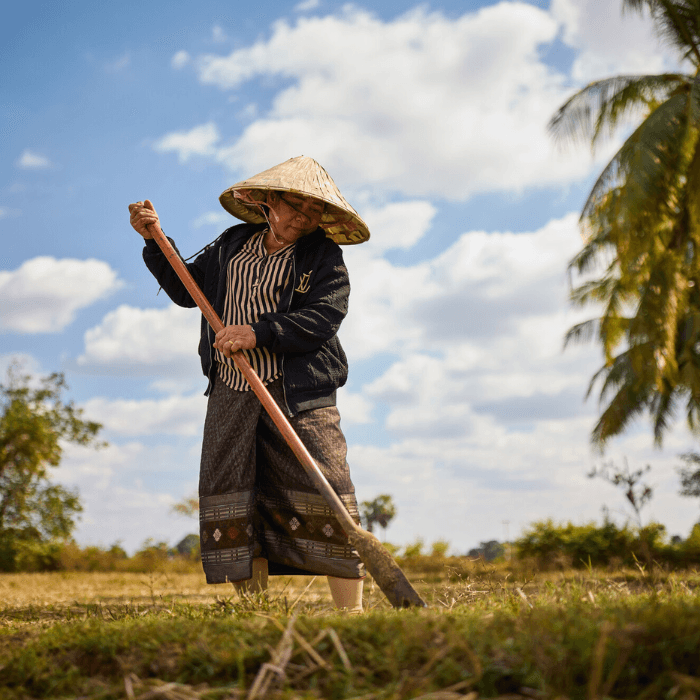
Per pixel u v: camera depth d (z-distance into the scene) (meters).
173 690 1.59
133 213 3.45
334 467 3.12
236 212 3.53
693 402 16.61
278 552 3.14
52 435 26.61
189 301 3.59
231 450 3.13
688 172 12.05
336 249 3.35
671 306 13.02
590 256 15.92
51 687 1.77
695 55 14.20
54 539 25.55
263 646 1.71
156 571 16.95
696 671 1.47
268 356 3.13
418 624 1.77
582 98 13.83
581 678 1.47
